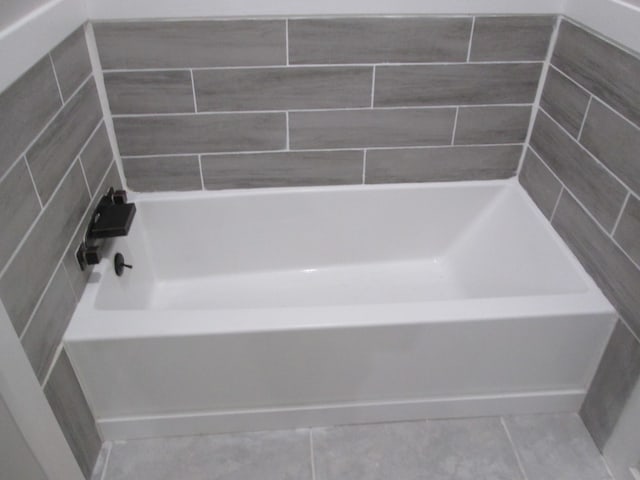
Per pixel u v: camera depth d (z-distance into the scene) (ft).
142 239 5.85
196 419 4.80
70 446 4.17
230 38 4.93
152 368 4.36
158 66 5.02
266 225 6.07
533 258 5.37
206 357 4.32
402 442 4.87
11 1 3.36
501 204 6.06
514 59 5.29
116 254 4.96
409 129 5.65
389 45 5.10
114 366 4.31
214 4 4.73
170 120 5.35
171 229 5.94
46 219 3.85
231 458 4.73
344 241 6.28
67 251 4.19
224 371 4.44
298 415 4.87
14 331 3.22
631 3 4.01
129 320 4.23
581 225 4.85
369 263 6.41
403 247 6.39
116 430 4.80
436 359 4.55
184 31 4.86
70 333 4.10
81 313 4.27
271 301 6.06
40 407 3.53
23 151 3.53
